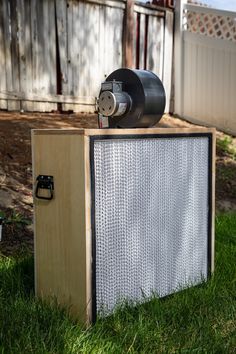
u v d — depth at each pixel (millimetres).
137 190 2055
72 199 1888
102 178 1896
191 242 2391
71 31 5469
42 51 5195
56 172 1941
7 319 1798
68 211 1910
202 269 2477
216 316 2037
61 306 1975
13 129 4348
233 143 6016
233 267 2615
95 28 5730
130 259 2053
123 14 6035
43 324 1796
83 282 1879
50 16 5234
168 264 2258
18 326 1741
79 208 1862
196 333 1852
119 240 1993
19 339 1648
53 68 5332
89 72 5730
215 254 2828
